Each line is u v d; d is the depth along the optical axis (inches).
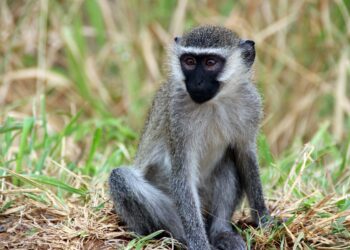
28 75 711.7
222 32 428.1
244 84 427.8
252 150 436.5
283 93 741.3
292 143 680.4
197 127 418.3
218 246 421.1
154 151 451.5
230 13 767.7
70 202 454.3
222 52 412.8
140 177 439.8
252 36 738.8
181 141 415.5
